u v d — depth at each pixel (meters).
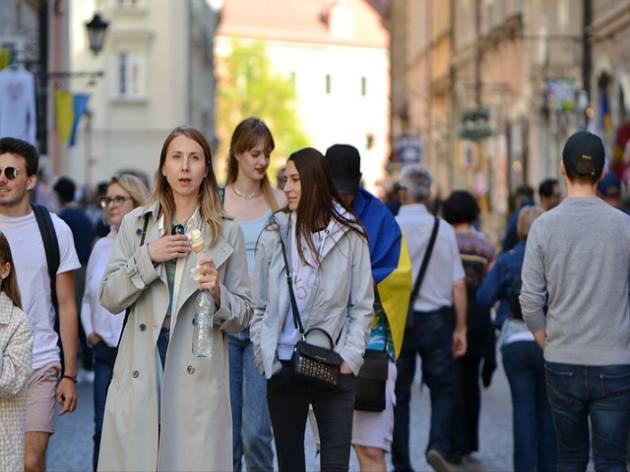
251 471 14.26
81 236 25.19
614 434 11.98
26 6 48.03
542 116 55.91
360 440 13.21
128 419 10.04
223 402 10.23
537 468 15.23
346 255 11.84
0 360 10.13
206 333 9.97
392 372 13.31
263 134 14.96
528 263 12.30
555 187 20.09
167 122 92.00
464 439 18.55
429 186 17.02
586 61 50.56
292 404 11.86
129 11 91.81
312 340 11.74
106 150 92.06
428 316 16.77
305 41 193.12
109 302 10.13
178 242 10.03
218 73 157.38
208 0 115.50
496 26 65.31
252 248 14.84
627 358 11.97
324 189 11.84
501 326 15.80
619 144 37.25
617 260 11.96
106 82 91.81
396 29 122.38
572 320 12.02
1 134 31.59
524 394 14.99
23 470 10.43
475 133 62.12
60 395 12.56
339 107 194.38
